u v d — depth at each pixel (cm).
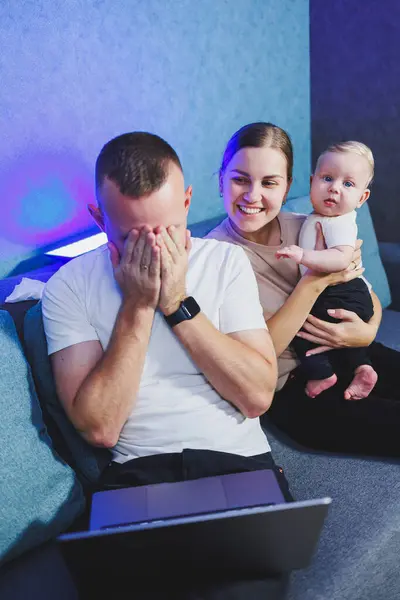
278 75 247
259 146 151
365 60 251
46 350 129
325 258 152
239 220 158
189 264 131
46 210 173
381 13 241
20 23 157
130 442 124
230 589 100
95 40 176
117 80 185
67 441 129
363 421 148
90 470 128
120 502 108
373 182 266
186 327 121
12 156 162
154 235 114
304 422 156
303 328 160
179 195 119
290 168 158
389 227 268
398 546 127
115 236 120
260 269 163
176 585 101
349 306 161
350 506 133
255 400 125
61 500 120
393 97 249
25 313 136
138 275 118
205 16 209
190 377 126
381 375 173
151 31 192
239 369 123
